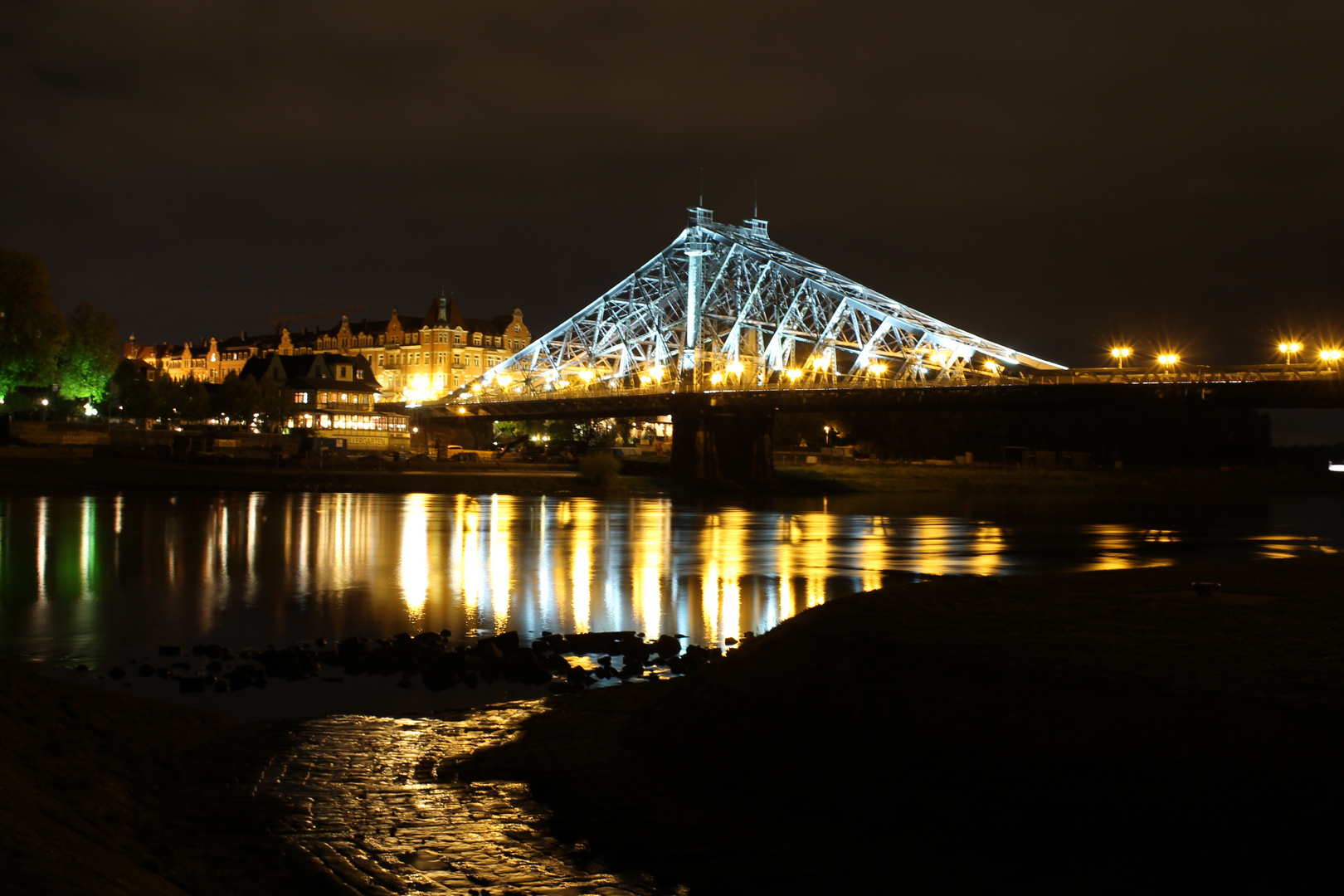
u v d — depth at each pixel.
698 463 125.62
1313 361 83.69
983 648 13.18
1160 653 12.54
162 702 17.59
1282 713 10.12
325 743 16.27
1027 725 11.29
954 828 10.57
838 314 116.69
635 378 144.62
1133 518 85.75
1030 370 99.56
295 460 111.38
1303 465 191.75
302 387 176.75
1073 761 10.65
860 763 11.97
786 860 10.60
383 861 11.24
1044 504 106.50
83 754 13.65
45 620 29.66
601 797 13.01
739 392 120.56
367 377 192.50
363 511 76.31
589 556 50.53
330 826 12.33
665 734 15.19
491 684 21.94
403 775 14.45
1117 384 91.88
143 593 34.75
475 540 57.50
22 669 23.14
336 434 156.38
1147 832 9.61
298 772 14.62
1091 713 11.05
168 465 101.12
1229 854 9.11
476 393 164.00
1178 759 10.11
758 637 16.47
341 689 21.48
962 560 50.78
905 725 12.11
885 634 14.26
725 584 40.28
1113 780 10.24
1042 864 9.73
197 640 27.11
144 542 49.81
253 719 18.77
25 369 97.62
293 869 10.99
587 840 11.66
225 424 163.25
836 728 12.72
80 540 49.75
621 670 23.12
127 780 13.50
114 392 144.75
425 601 34.53
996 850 10.10
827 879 10.10
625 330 144.25
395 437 163.38
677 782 13.46
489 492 107.38
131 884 9.36
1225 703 10.52
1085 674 11.78
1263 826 9.19
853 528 72.38
